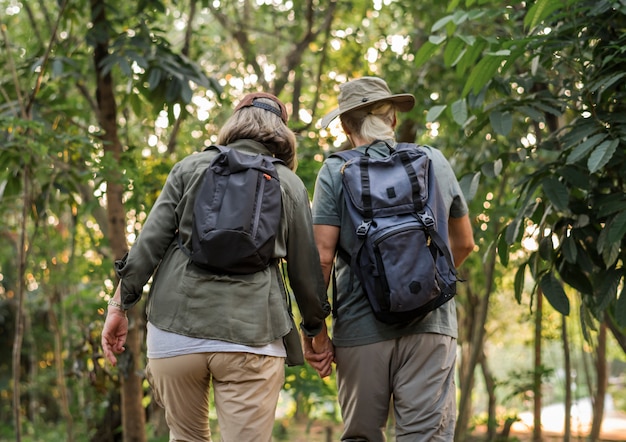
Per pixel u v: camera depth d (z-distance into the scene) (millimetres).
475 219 6074
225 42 8922
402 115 6430
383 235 2367
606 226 3195
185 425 2391
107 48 4988
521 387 7070
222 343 2238
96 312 6465
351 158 2607
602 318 3404
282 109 2576
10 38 7242
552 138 3682
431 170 2527
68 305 6715
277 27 8125
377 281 2408
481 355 8070
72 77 5402
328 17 7660
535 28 3596
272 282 2328
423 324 2514
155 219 2312
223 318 2238
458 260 2799
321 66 7625
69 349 7684
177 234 2348
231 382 2279
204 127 7215
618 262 3342
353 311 2572
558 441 8625
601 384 7055
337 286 2652
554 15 3436
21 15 7539
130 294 2312
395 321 2445
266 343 2279
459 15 3479
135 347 5273
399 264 2348
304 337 2686
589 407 13031
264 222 2248
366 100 2699
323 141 6277
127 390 5289
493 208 5762
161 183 5746
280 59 8922
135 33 4992
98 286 6336
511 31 4660
